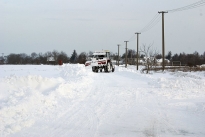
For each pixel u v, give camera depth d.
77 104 11.62
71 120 8.84
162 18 40.38
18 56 108.75
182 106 11.21
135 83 20.94
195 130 7.75
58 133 7.39
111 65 41.06
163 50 41.00
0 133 7.17
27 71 37.62
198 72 39.94
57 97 12.72
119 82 21.92
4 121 7.99
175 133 7.46
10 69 44.84
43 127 7.94
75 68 31.86
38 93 11.43
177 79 18.17
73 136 7.14
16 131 7.47
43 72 35.47
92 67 40.12
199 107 10.75
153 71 43.81
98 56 40.03
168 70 44.91
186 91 15.56
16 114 8.90
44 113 9.59
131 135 7.27
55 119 8.89
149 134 7.37
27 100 10.12
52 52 105.81
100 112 10.10
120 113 9.95
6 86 12.75
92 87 17.95
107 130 7.74
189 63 69.75
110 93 15.12
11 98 10.34
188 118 9.16
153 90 16.14
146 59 43.34
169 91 15.63
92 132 7.53
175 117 9.30
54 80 15.78
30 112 9.41
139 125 8.30
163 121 8.77
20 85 13.76
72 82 17.47
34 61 105.69
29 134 7.24
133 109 10.67
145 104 11.74
